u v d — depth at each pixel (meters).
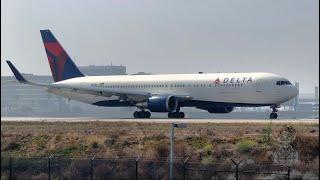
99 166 153.88
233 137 197.25
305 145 167.25
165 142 190.88
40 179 151.50
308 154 165.00
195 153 173.50
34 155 188.25
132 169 151.25
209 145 182.88
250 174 141.62
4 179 150.75
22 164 162.12
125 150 184.50
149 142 195.50
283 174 138.88
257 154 169.62
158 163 153.88
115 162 157.00
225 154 171.50
